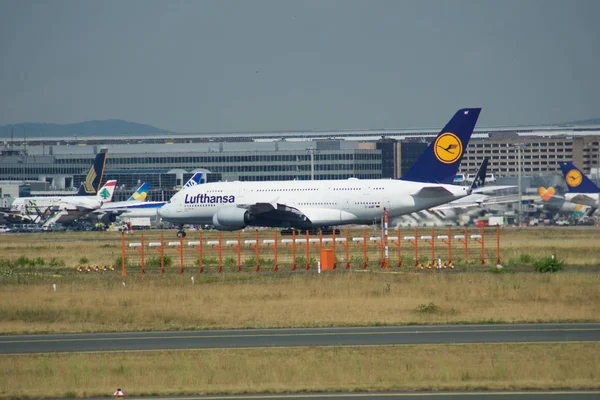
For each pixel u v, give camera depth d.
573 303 149.00
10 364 108.19
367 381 95.31
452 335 122.00
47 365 106.56
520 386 91.75
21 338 129.25
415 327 130.12
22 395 92.75
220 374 99.50
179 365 104.50
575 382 92.81
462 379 95.25
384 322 134.38
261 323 136.25
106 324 139.88
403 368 100.12
